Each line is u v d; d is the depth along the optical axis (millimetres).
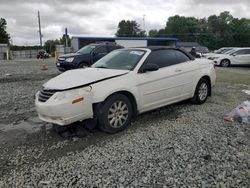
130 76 4594
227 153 3562
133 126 4699
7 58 39125
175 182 2893
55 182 2936
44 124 4930
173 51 5680
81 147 3840
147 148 3748
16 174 3125
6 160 3480
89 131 4449
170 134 4273
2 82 10211
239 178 2955
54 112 3877
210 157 3451
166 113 5484
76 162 3381
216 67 18297
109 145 3879
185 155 3516
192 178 2965
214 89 8508
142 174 3062
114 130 4352
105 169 3189
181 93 5648
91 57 12133
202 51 31594
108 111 4254
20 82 10203
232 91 8141
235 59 18453
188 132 4352
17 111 5871
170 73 5273
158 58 5242
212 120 4988
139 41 38188
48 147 3869
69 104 3852
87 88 4035
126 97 4500
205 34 89062
